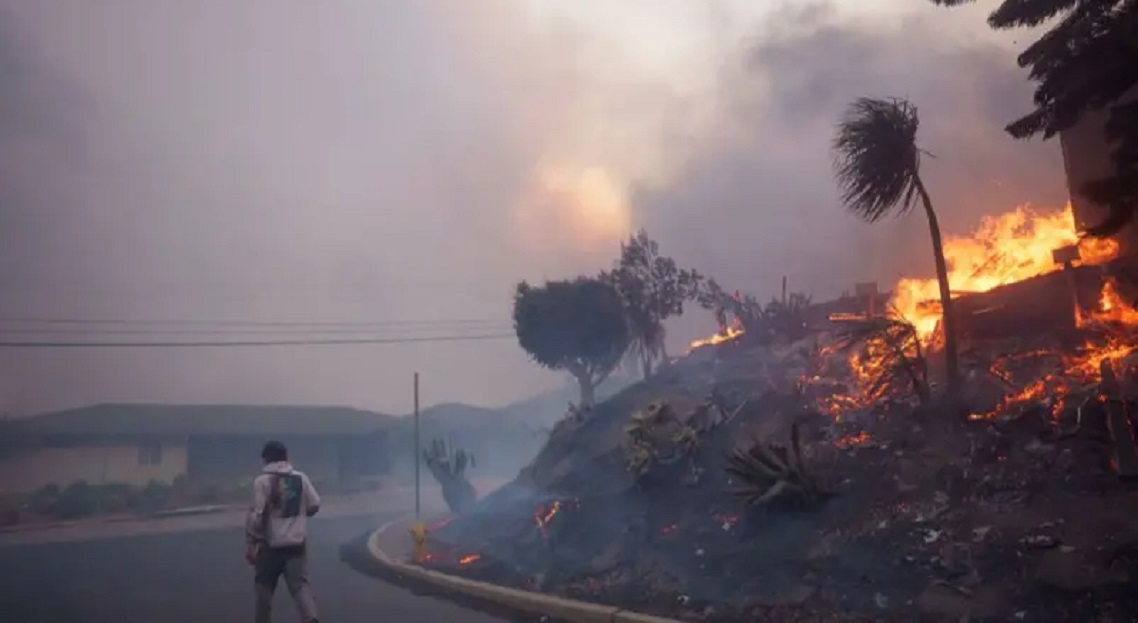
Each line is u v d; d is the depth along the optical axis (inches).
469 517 879.1
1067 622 291.4
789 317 879.7
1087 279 556.4
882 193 518.0
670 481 582.6
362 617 458.3
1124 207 440.8
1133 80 425.1
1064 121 456.1
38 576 726.5
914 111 524.7
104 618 487.5
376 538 892.0
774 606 365.1
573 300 1167.0
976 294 618.2
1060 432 425.7
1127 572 303.6
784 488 450.9
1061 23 459.8
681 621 367.6
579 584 477.4
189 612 502.9
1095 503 358.0
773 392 644.7
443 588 555.2
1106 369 419.8
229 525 1414.9
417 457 1317.7
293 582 342.3
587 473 757.9
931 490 418.0
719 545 459.5
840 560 384.8
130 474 2047.2
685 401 770.2
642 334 1177.4
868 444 492.1
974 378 528.1
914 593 339.9
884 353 587.2
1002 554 341.1
